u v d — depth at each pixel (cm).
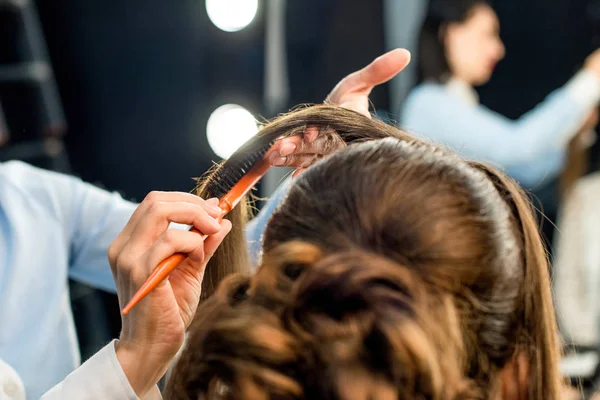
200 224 71
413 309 55
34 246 108
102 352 72
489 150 222
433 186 61
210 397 57
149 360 71
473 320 60
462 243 59
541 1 303
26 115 209
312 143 79
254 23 249
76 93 255
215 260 82
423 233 59
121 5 250
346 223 60
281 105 253
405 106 230
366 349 54
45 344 105
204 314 61
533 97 308
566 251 226
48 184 114
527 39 307
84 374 71
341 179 62
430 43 226
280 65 252
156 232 70
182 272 74
